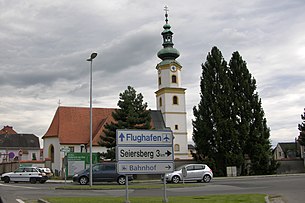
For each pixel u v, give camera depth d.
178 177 32.56
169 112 68.94
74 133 61.56
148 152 14.85
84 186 28.27
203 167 33.31
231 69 49.12
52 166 60.34
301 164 51.28
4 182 37.88
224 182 31.41
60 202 15.82
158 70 72.56
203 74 49.44
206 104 47.88
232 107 46.81
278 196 18.02
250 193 19.78
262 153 45.59
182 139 68.62
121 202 15.24
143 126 45.25
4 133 111.19
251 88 47.94
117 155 14.51
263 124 47.22
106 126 46.31
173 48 72.31
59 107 64.12
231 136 45.19
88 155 39.94
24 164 56.53
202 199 16.23
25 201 17.62
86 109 65.44
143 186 27.48
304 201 16.14
